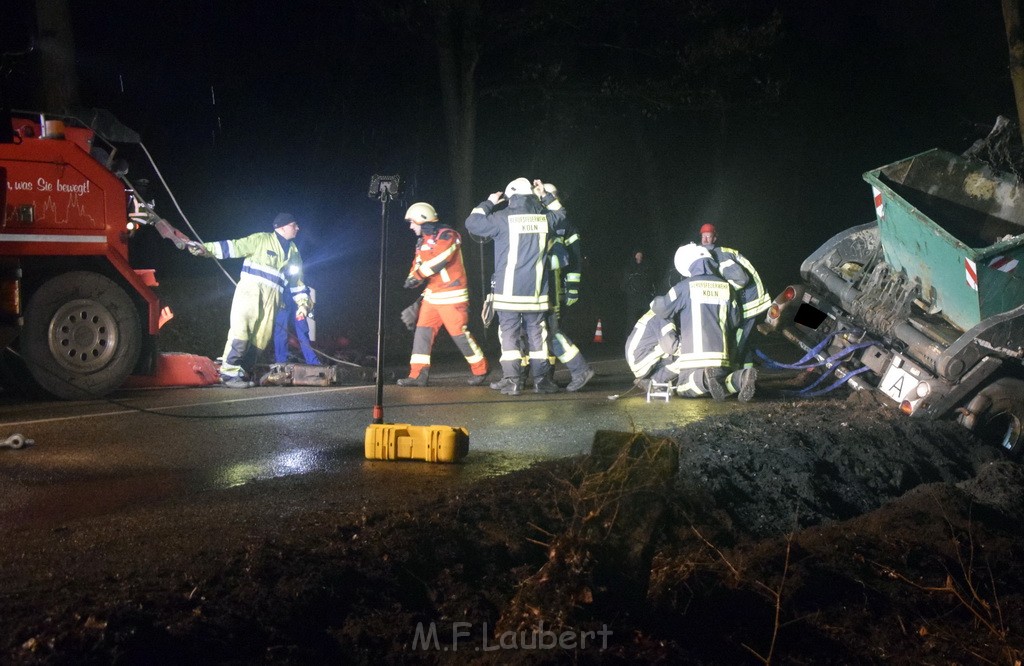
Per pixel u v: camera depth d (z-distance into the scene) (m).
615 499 6.06
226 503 6.38
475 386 12.38
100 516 6.15
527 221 11.35
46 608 4.41
